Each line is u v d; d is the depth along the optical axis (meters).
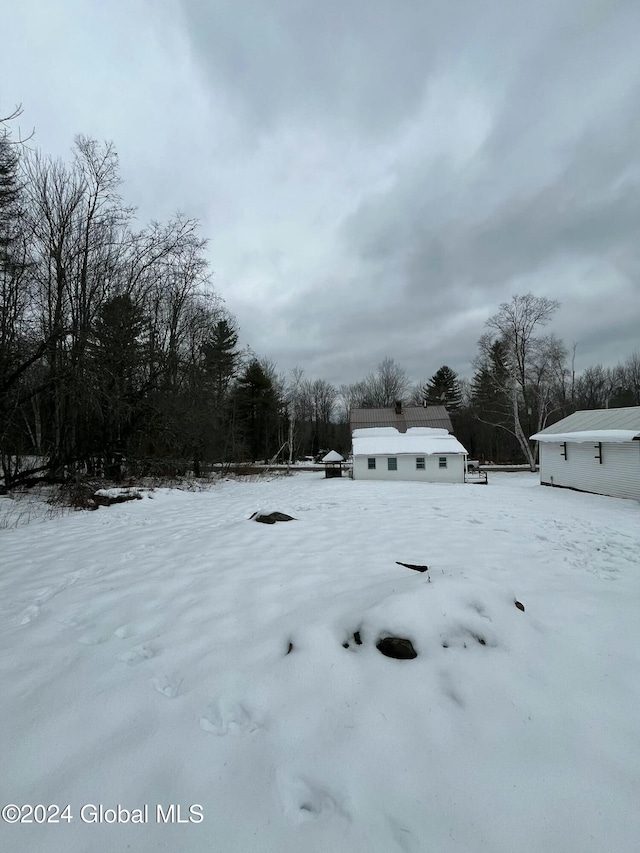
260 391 41.28
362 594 3.94
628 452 14.91
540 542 7.04
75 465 14.34
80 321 12.59
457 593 3.48
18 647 3.36
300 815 1.90
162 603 4.12
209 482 20.08
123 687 2.79
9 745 2.29
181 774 2.11
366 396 54.44
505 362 32.91
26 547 6.57
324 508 11.25
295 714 2.51
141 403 15.29
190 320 19.50
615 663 3.06
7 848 1.75
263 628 3.53
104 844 1.77
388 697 2.61
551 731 2.39
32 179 13.12
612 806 1.93
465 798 1.97
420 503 12.68
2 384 10.90
